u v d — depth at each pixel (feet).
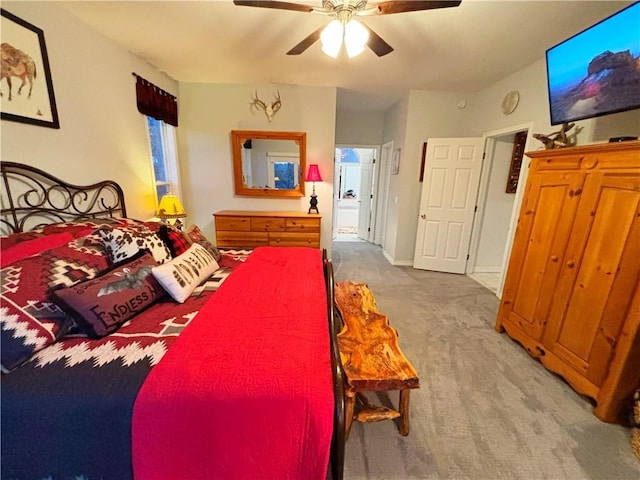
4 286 3.72
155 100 9.96
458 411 5.40
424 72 10.28
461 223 13.10
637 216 4.73
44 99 6.00
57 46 6.29
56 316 3.96
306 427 3.15
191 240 7.52
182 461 3.21
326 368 3.53
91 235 5.35
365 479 4.17
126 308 4.42
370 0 5.64
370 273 13.47
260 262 7.39
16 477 3.21
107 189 7.91
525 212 7.29
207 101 12.26
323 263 7.37
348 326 5.45
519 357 7.07
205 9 6.46
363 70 10.19
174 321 4.51
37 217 5.91
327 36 5.23
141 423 3.08
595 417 5.30
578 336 5.77
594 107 5.88
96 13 6.62
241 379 3.26
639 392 4.69
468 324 8.69
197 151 12.75
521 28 7.06
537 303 6.84
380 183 18.34
